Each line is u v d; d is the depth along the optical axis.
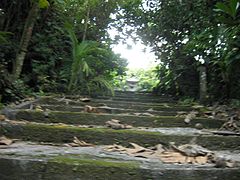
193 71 6.44
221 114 4.04
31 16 4.93
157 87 7.82
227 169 1.91
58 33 6.31
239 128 3.33
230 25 4.21
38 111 3.28
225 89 5.13
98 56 7.63
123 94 7.26
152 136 2.69
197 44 5.44
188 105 5.31
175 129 3.25
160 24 7.33
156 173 1.86
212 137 2.74
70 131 2.69
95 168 1.86
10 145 2.45
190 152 2.32
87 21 7.46
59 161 1.88
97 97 6.09
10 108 3.52
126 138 2.68
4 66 4.50
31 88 5.27
